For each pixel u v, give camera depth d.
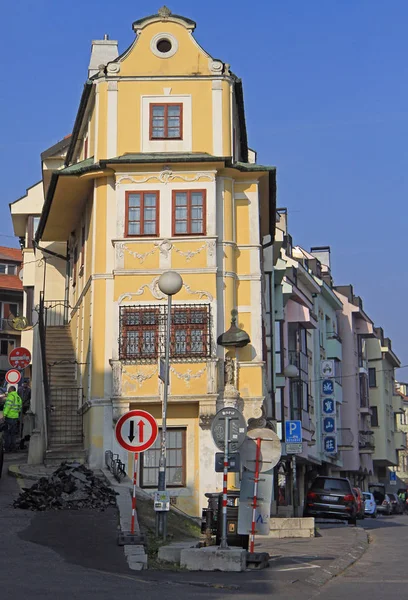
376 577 15.49
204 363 27.11
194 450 26.97
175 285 19.27
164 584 13.35
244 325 28.39
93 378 27.58
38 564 14.38
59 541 16.66
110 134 28.66
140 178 28.22
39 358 31.77
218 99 28.91
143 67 29.00
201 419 26.86
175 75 28.95
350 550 19.89
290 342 50.34
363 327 75.38
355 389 71.69
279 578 14.50
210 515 18.64
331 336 64.44
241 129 32.47
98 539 17.03
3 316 67.19
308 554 18.81
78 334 31.73
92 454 27.19
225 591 12.98
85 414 28.75
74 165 29.27
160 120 28.81
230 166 28.45
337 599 12.39
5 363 66.94
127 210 28.06
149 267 27.80
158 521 19.23
